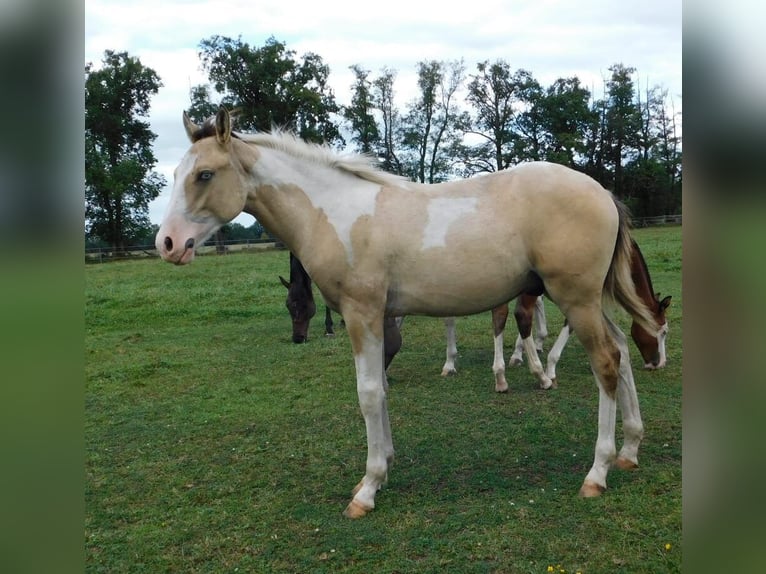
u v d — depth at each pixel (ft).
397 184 10.91
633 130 133.80
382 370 10.96
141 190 123.24
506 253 10.28
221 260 71.61
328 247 10.47
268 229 11.27
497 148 140.87
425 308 10.82
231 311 36.04
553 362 17.71
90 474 12.81
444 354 23.21
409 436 14.08
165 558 9.29
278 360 23.54
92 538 10.00
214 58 117.80
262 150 10.87
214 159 10.30
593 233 9.97
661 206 131.44
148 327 33.47
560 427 14.10
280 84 118.42
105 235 119.85
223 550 9.46
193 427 15.80
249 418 16.35
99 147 123.13
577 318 10.32
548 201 10.10
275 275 50.75
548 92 137.59
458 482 11.39
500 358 17.29
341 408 16.83
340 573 8.55
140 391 19.79
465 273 10.32
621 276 10.85
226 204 10.50
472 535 9.26
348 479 12.00
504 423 14.61
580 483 10.93
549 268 10.16
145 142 127.24
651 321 11.05
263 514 10.62
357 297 10.44
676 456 11.88
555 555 8.56
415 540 9.27
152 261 79.05
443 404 16.48
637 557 8.32
